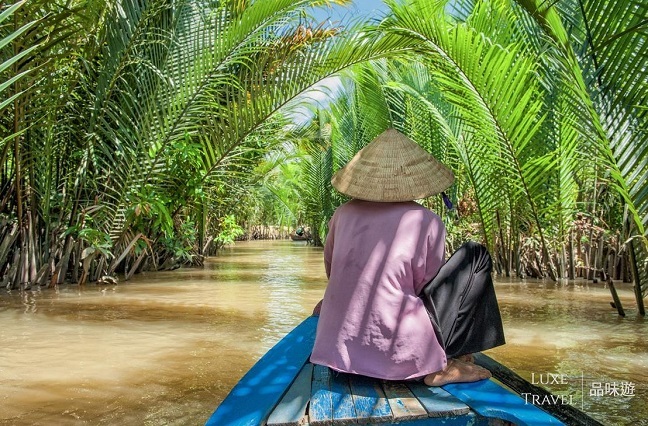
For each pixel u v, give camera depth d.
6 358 4.01
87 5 6.50
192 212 12.27
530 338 4.70
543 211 7.99
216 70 8.59
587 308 6.36
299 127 14.16
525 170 7.34
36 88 6.21
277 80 8.72
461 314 2.54
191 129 9.51
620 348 4.32
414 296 2.48
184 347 4.36
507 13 7.21
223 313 6.02
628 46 4.56
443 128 9.23
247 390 2.39
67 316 5.76
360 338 2.43
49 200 8.14
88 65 7.93
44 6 4.79
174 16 8.56
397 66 11.20
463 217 11.12
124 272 10.62
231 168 10.84
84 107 8.33
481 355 2.98
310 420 2.07
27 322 5.41
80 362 3.90
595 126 4.74
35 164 7.83
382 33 8.09
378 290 2.45
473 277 2.58
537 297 7.29
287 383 2.45
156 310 6.20
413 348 2.40
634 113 4.61
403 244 2.48
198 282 9.34
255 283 9.23
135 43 8.27
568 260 9.57
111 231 8.87
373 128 11.67
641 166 4.63
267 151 10.81
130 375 3.59
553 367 3.75
